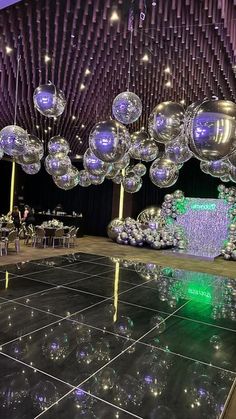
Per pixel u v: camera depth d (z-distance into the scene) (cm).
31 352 281
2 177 1484
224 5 306
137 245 1092
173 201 1149
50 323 347
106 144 358
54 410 209
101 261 710
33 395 223
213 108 250
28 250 916
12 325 337
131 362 273
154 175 671
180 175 1270
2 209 1489
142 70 471
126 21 337
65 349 289
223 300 463
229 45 377
